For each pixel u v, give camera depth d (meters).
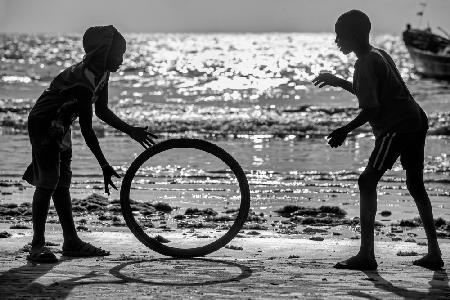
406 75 131.00
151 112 62.41
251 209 20.23
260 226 16.62
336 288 9.05
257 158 32.97
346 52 10.49
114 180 25.48
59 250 11.95
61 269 10.20
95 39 10.75
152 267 10.48
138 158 11.43
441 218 17.73
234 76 124.25
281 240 13.79
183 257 11.40
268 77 122.31
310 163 31.33
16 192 22.61
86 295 8.52
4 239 13.19
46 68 141.75
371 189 10.53
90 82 10.62
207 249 11.51
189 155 32.91
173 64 160.38
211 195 22.64
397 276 9.93
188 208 19.34
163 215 18.56
